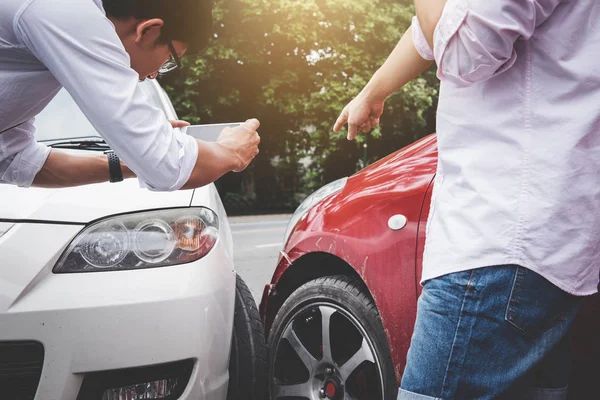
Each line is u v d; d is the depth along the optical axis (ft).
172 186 3.75
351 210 6.29
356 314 6.15
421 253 5.46
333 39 62.18
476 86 3.30
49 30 3.38
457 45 3.10
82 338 5.05
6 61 3.67
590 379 4.90
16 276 5.07
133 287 5.30
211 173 3.94
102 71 3.46
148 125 3.59
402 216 5.70
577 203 3.08
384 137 73.20
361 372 6.25
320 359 6.67
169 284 5.43
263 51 61.00
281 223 46.44
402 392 3.49
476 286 3.19
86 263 5.32
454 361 3.27
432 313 3.38
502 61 3.07
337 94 62.03
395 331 5.58
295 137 68.18
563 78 3.10
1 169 4.87
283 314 7.03
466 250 3.22
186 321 5.38
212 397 5.65
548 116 3.10
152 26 3.74
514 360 3.23
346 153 74.74
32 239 5.25
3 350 5.00
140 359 5.18
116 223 5.54
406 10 67.77
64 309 5.05
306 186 77.25
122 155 3.62
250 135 4.30
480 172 3.24
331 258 6.72
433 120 77.10
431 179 5.67
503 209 3.12
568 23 3.08
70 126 8.52
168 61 4.15
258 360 6.83
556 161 3.06
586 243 3.14
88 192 5.79
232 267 6.51
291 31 58.85
